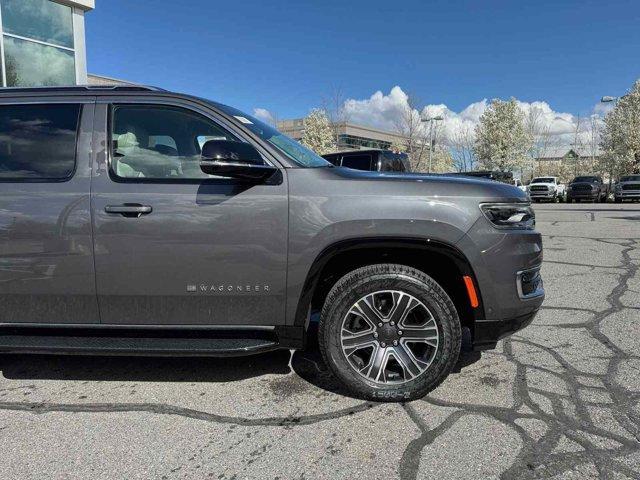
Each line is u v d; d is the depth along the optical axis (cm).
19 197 299
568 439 259
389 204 289
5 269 302
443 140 4056
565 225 1243
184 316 303
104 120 308
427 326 299
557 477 228
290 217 291
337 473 235
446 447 254
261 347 301
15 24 1321
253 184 294
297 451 254
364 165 1091
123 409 302
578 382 326
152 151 310
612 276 628
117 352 298
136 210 292
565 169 6200
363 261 314
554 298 527
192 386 333
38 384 338
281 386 332
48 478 234
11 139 310
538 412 288
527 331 425
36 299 305
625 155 4131
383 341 302
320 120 3609
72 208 296
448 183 299
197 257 294
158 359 381
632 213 1692
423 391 300
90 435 272
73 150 305
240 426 280
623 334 415
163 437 270
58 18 1438
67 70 1480
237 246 293
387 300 304
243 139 306
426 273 315
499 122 4916
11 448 259
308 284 295
